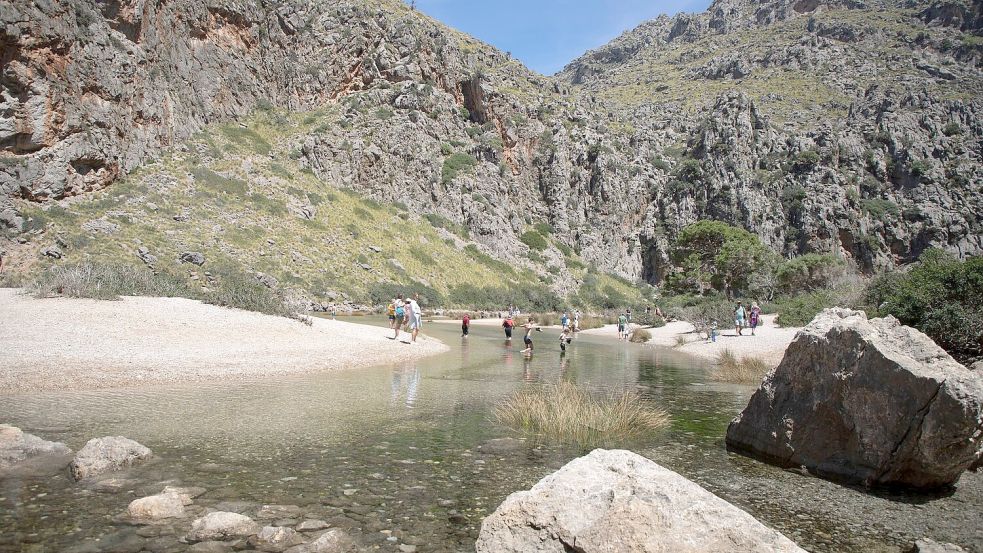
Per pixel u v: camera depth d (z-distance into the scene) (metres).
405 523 5.14
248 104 68.69
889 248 95.06
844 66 160.62
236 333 18.08
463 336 33.50
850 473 7.09
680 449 8.43
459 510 5.53
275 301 23.47
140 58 50.81
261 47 72.88
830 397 7.50
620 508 4.23
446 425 9.30
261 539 4.58
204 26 63.94
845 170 102.62
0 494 5.44
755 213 96.50
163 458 6.82
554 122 102.19
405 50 87.25
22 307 16.89
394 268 59.03
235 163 58.19
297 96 76.88
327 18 84.12
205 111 61.56
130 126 48.06
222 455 7.07
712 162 102.88
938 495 6.55
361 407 10.58
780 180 100.06
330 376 14.45
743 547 3.91
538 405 9.98
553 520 4.39
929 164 101.38
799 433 7.72
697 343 30.98
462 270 68.00
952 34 165.88
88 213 39.97
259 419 9.16
